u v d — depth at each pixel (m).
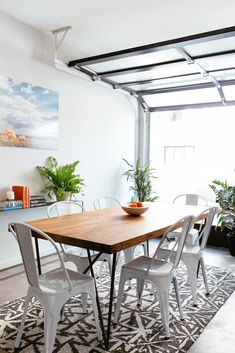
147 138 5.80
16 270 3.42
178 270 3.47
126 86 5.01
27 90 3.62
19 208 3.36
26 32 3.57
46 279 2.05
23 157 3.63
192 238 2.97
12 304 2.56
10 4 3.10
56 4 3.06
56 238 2.01
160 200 5.79
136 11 3.13
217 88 4.62
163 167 5.76
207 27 3.44
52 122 3.98
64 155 4.21
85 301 2.45
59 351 1.94
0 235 3.45
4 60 3.35
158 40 3.84
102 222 2.44
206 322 2.35
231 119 5.05
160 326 2.28
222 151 5.18
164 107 5.54
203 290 2.96
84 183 4.59
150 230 2.16
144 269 2.22
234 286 3.07
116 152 5.26
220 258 4.03
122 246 1.84
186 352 1.96
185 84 4.85
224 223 4.05
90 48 4.11
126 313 2.46
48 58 3.88
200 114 5.35
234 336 2.16
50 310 1.83
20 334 1.98
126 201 5.56
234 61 3.81
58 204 3.04
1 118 3.34
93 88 4.68
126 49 3.77
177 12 3.11
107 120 5.00
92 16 3.27
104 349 1.98
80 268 2.53
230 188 4.16
